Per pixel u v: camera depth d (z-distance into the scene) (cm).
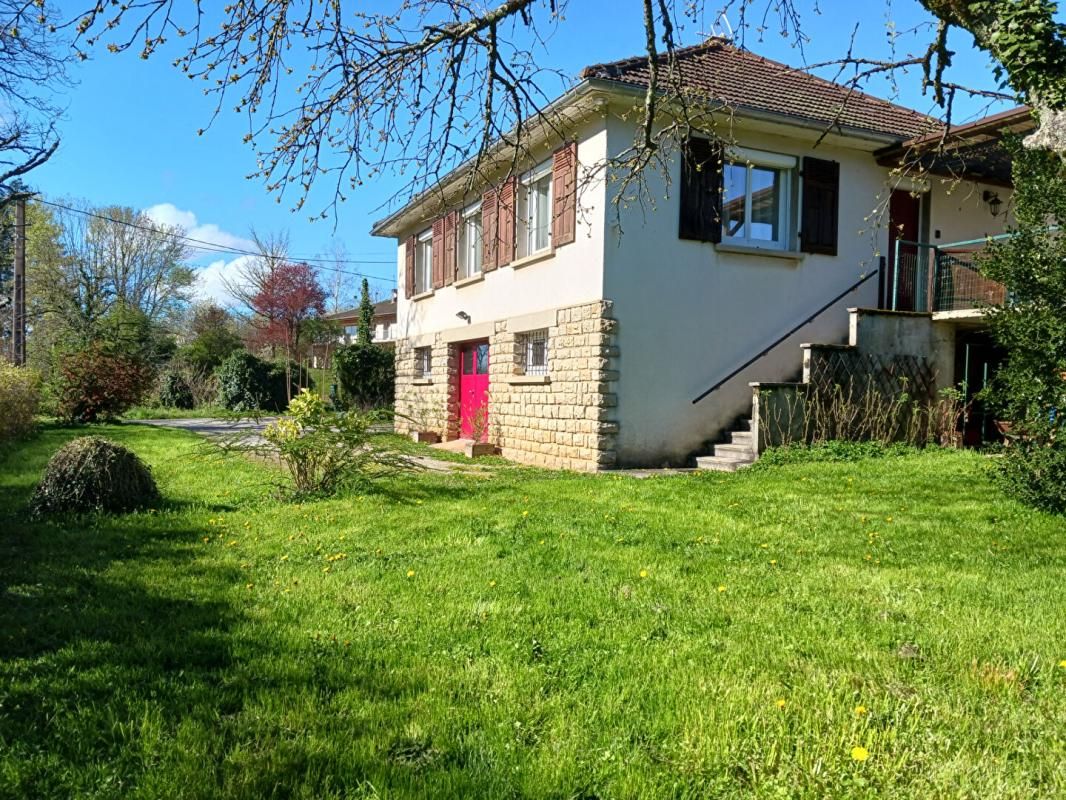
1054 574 475
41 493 708
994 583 455
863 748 256
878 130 1186
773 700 294
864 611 404
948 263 1196
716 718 280
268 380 3103
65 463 711
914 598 426
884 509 686
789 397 1085
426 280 1880
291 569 505
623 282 1089
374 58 498
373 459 838
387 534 609
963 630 371
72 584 462
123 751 254
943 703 291
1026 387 665
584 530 615
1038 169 658
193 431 1886
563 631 375
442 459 1325
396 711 286
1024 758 254
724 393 1169
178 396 3117
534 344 1320
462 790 234
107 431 1809
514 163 566
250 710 286
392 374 2616
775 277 1198
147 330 3375
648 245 1103
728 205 1174
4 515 696
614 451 1091
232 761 248
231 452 895
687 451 1143
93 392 2123
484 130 542
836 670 322
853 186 1252
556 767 246
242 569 504
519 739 267
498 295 1412
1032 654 340
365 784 236
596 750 259
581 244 1125
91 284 3622
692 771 247
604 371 1081
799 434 1091
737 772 248
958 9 483
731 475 935
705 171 1132
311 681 314
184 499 796
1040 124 481
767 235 1219
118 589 451
